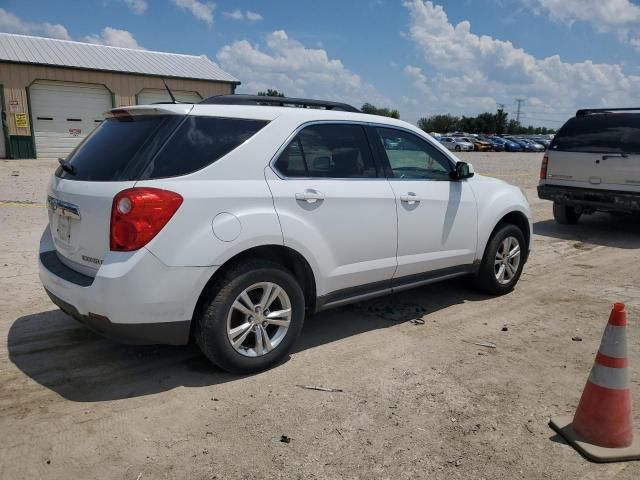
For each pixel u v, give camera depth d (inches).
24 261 257.3
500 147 2164.1
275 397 139.5
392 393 142.5
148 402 135.9
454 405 136.9
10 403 133.9
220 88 1110.4
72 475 108.0
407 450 117.9
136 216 128.1
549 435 124.3
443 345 175.0
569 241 349.7
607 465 113.7
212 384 145.7
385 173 179.6
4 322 184.5
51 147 969.5
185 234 132.9
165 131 138.7
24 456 113.3
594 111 366.3
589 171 359.6
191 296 135.4
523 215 232.5
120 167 136.3
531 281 252.8
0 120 920.3
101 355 161.8
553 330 189.6
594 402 119.3
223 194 138.9
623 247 332.8
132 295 128.7
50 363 155.9
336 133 168.9
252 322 148.1
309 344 174.4
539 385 148.2
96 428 124.0
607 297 228.7
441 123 4343.0
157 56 1138.0
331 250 162.1
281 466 111.9
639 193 339.6
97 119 1007.0
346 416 131.0
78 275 140.6
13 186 524.1
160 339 136.6
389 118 188.5
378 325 191.9
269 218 145.6
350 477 108.7
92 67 978.1
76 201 139.9
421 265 189.9
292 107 164.6
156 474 108.7
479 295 229.1
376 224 172.6
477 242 210.4
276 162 151.9
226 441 120.1
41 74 936.3
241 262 145.2
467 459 115.0
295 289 154.1
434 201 191.0
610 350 118.3
